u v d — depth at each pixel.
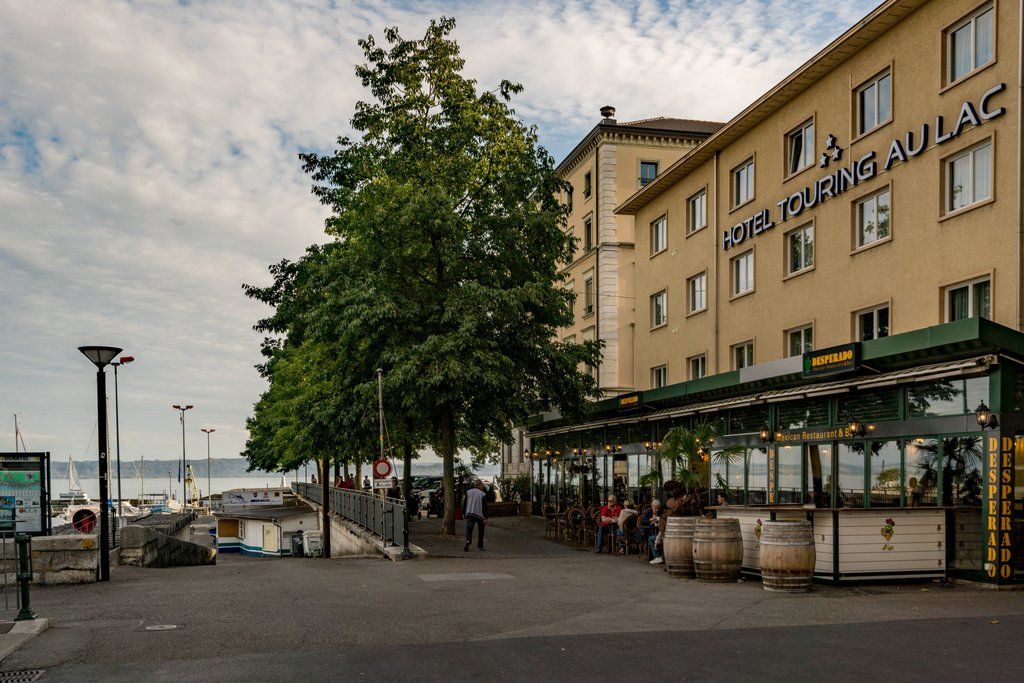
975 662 7.82
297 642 8.89
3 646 8.52
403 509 19.62
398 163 27.19
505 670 7.59
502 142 27.50
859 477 19.03
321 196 30.97
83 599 12.31
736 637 9.07
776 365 21.33
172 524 28.27
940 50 19.50
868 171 21.64
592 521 25.12
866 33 21.53
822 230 23.59
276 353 44.66
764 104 25.84
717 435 25.44
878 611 10.94
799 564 12.80
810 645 8.62
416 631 9.51
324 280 28.17
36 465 15.48
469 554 21.31
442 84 27.59
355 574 15.76
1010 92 17.47
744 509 14.95
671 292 32.66
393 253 26.78
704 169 30.38
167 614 10.72
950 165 19.34
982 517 14.27
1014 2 17.50
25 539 10.00
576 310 47.25
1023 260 17.08
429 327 26.09
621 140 44.25
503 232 27.41
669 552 15.01
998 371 14.52
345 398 28.30
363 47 28.19
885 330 21.36
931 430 16.47
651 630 9.56
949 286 19.12
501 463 53.41
